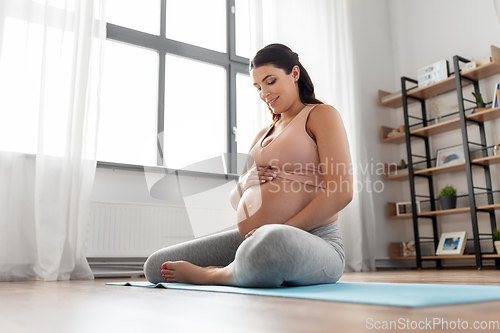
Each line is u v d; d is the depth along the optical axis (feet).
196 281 4.06
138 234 9.81
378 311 1.91
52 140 8.82
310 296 2.71
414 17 15.94
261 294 2.96
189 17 13.16
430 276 7.34
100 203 9.64
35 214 8.27
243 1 14.11
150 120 11.76
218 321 1.66
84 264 8.66
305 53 13.73
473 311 1.85
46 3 9.05
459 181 13.82
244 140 13.17
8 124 8.46
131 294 3.28
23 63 8.77
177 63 12.62
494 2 12.51
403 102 14.58
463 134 12.69
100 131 10.97
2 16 8.62
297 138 4.33
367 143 15.06
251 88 12.31
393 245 14.49
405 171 14.40
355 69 14.42
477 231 12.07
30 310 2.19
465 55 14.19
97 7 9.91
